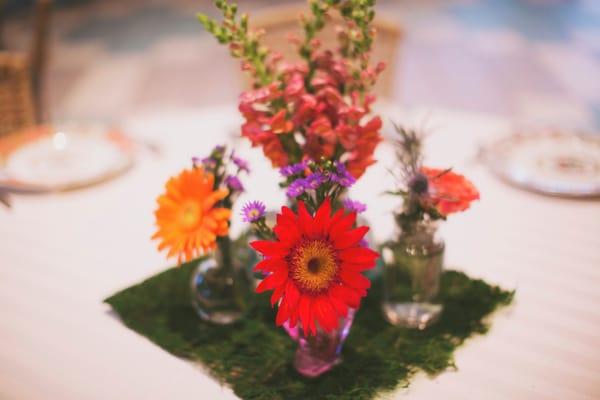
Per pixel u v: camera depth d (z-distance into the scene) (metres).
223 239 0.70
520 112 2.85
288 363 0.68
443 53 3.56
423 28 4.01
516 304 0.75
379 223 0.88
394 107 1.19
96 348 0.70
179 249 0.63
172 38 3.95
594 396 0.63
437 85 3.15
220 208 0.63
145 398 0.64
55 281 0.80
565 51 3.55
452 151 1.04
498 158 1.01
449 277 0.79
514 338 0.70
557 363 0.67
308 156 0.68
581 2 4.39
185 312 0.75
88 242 0.87
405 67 3.38
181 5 4.63
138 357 0.69
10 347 0.70
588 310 0.73
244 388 0.65
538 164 0.98
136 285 0.79
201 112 1.21
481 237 0.86
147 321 0.74
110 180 1.00
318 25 0.71
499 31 3.91
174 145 1.09
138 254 0.85
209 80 3.26
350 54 0.73
